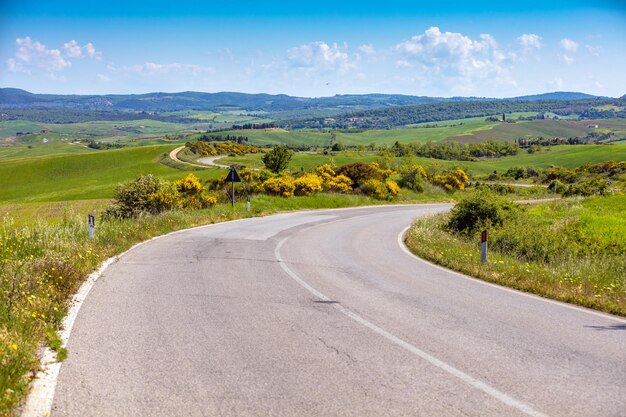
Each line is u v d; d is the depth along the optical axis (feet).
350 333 21.65
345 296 29.22
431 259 45.78
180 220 69.26
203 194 108.78
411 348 19.66
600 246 51.16
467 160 485.15
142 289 29.94
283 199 115.14
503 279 34.55
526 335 21.66
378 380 16.38
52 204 177.27
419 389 15.67
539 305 27.71
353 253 48.93
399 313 25.34
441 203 157.28
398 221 87.40
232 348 19.45
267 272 36.81
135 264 38.73
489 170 396.37
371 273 37.65
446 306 27.09
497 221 67.72
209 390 15.48
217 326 22.44
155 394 15.16
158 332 21.39
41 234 44.21
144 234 55.83
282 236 61.26
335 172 153.89
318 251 49.52
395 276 36.52
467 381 16.34
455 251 46.01
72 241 42.27
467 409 14.28
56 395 14.98
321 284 32.76
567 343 20.54
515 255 49.26
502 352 19.30
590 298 28.27
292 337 20.95
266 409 14.23
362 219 90.27
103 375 16.57
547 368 17.60
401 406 14.44
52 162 399.03
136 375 16.61
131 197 87.76
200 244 51.42
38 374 16.52
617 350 19.70
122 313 24.40
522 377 16.72
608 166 271.08
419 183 178.29
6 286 24.57
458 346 20.01
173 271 36.14
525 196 189.47
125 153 429.38
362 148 512.63
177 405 14.44
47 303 23.73
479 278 36.52
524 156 515.50
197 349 19.29
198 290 30.01
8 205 180.45
